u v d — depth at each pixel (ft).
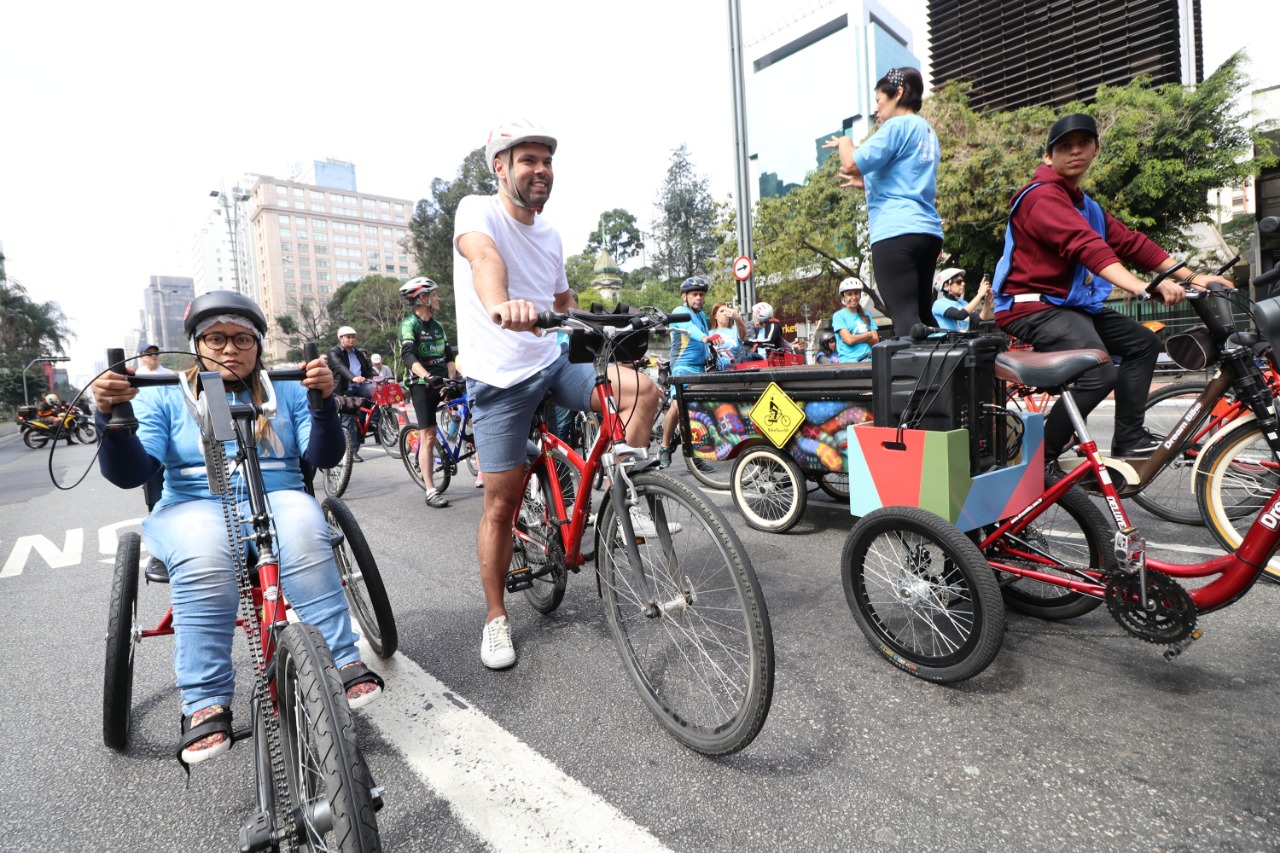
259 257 454.81
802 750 6.75
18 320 190.70
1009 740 6.72
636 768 6.61
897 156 12.38
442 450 19.56
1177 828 5.43
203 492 7.45
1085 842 5.33
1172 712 7.03
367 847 3.86
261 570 5.55
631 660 7.43
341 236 481.05
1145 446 11.01
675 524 6.88
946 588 7.73
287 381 8.21
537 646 9.48
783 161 200.54
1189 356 10.10
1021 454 8.88
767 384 13.83
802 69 192.03
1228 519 10.31
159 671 9.44
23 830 6.24
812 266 70.38
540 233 9.06
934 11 103.65
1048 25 92.99
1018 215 11.16
